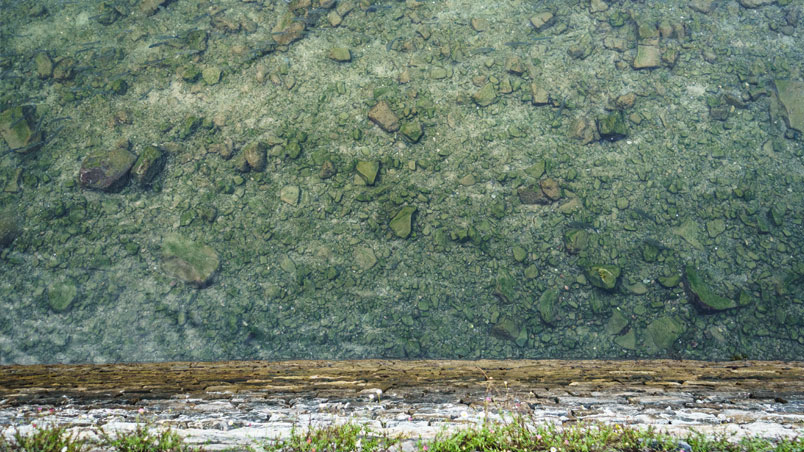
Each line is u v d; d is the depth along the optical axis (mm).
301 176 10500
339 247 9898
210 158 10688
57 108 11312
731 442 2910
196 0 12703
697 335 8969
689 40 11828
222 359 9000
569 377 5102
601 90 11305
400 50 11945
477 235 9938
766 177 10266
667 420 3314
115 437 3105
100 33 12328
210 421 3439
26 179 10477
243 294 9547
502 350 9070
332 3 12414
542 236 9898
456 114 11117
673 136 10734
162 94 11500
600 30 12062
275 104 11305
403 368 6465
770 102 10992
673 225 9898
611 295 9344
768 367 6324
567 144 10719
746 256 9555
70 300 9414
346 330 9281
